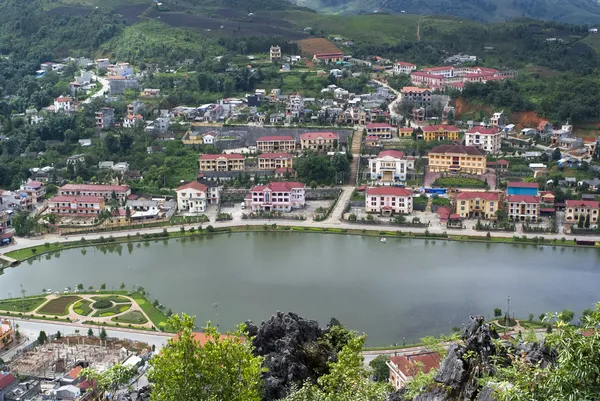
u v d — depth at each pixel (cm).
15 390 15538
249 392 7069
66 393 15200
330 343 9775
